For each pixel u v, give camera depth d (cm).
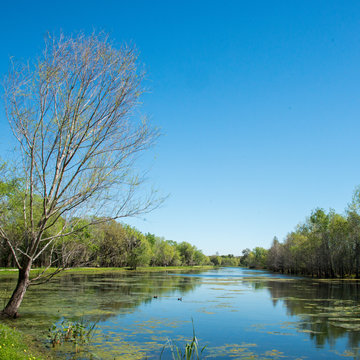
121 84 1475
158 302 2533
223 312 2161
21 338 1234
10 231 1811
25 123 1438
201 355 1240
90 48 1458
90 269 7506
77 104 1420
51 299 2433
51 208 1448
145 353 1222
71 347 1250
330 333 1602
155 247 12250
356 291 3631
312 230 7338
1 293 2542
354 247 6331
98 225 1634
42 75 1416
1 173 1519
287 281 5516
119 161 1493
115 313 1981
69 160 1448
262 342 1437
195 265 17912
